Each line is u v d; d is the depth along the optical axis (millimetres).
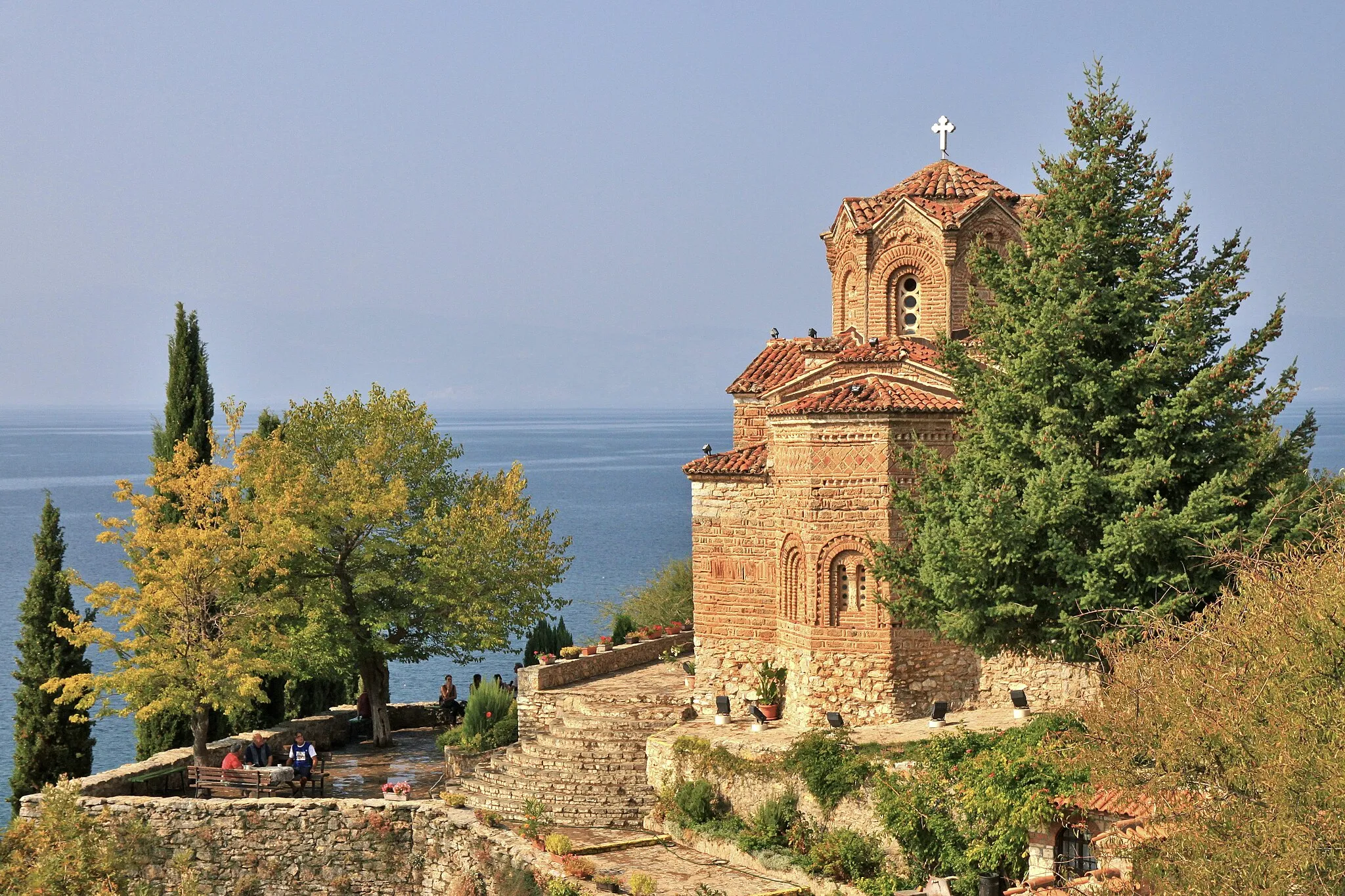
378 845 34062
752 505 37656
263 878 34344
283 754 41438
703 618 38250
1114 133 30312
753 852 31031
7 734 57406
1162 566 28094
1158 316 29766
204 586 40219
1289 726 18188
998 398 30625
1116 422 29125
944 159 41844
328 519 44000
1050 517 28500
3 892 31141
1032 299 30578
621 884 29891
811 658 34938
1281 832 17516
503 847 32094
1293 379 29328
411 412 48750
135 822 34375
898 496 32312
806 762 31094
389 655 45812
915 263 38656
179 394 47938
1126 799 22500
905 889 28484
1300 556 23141
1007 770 27250
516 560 46469
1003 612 28875
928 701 34500
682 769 34250
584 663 43531
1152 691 20906
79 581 41438
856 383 34875
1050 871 26250
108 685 38656
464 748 39844
